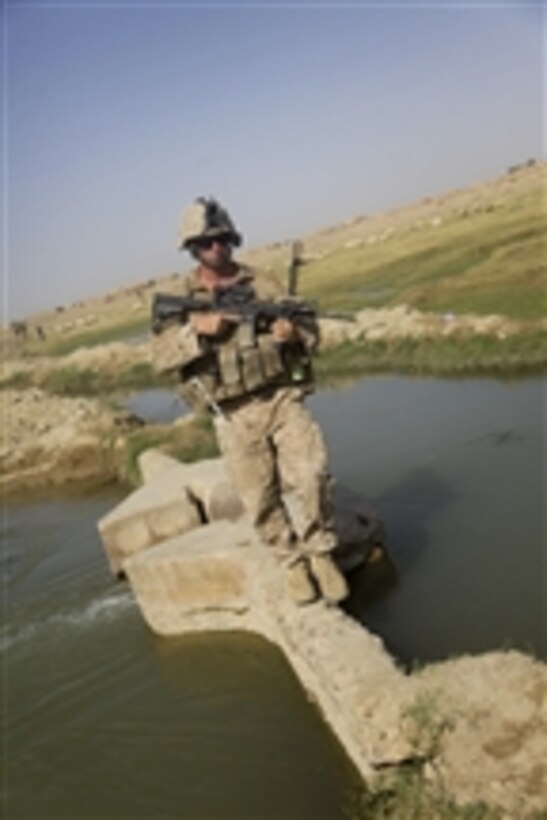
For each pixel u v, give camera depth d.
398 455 11.51
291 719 6.34
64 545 12.96
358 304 25.38
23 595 10.95
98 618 9.43
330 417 15.25
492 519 8.36
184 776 6.11
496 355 15.70
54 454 18.42
